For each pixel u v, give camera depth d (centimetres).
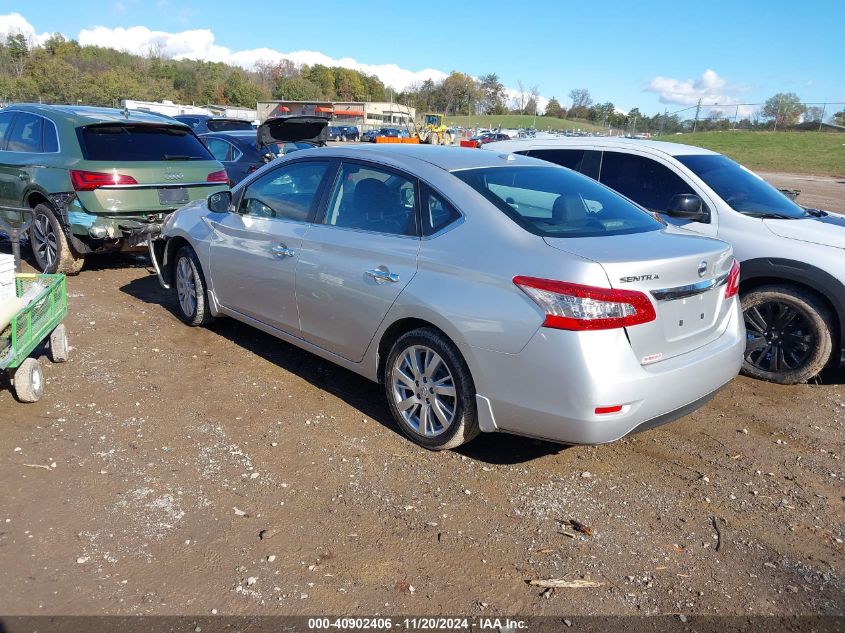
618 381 311
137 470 347
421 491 342
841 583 287
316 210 445
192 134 786
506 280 329
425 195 384
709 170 565
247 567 279
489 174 394
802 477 376
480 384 342
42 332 426
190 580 269
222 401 437
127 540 292
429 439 378
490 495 342
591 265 310
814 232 494
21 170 721
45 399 423
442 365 368
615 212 402
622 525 322
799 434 430
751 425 442
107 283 713
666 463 386
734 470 381
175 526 303
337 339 428
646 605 269
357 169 430
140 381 461
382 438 396
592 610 265
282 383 471
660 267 324
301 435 395
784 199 565
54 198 682
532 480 359
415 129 5819
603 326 307
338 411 430
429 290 359
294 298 452
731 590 279
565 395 313
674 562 296
